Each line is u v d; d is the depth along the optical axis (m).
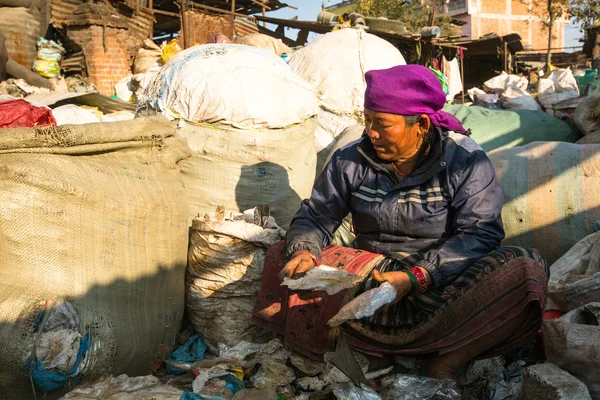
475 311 1.75
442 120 1.89
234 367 1.97
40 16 7.93
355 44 3.52
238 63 2.67
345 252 1.97
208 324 2.26
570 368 1.68
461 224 1.86
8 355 1.68
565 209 2.59
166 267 2.16
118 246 1.96
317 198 2.05
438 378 1.83
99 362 1.84
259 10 15.06
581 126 3.54
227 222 2.19
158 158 2.26
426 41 11.91
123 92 7.65
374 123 1.82
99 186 1.92
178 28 14.16
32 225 1.75
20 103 2.43
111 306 1.92
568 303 2.10
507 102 5.24
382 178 1.96
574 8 23.39
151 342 2.09
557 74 4.84
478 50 16.42
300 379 1.90
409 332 1.85
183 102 2.59
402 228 1.93
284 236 2.26
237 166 2.60
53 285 1.78
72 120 3.62
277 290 2.03
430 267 1.74
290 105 2.67
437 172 1.88
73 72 8.35
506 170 2.77
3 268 1.74
